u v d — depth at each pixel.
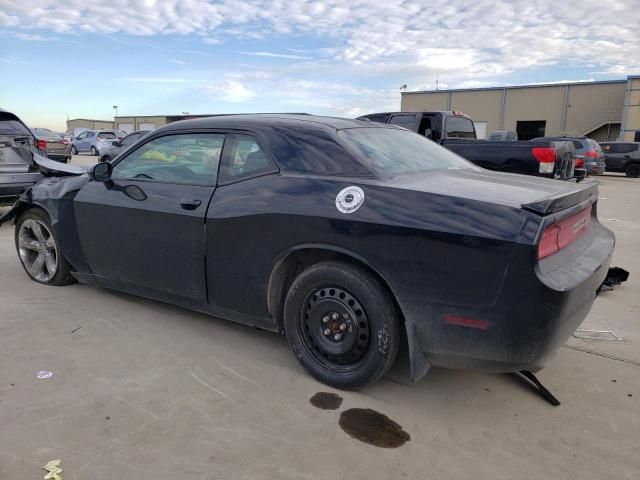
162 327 3.87
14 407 2.75
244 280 3.25
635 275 5.65
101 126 70.06
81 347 3.50
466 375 3.28
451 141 8.98
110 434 2.54
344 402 2.91
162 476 2.25
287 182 3.08
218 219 3.27
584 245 3.02
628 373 3.35
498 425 2.75
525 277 2.37
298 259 3.19
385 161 3.13
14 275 5.09
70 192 4.23
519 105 44.00
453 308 2.55
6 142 7.82
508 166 8.34
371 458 2.43
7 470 2.26
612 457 2.49
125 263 3.93
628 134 35.25
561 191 2.83
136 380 3.08
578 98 41.53
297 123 3.31
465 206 2.55
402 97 49.09
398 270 2.65
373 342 2.84
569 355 3.60
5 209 8.84
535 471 2.38
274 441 2.53
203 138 3.55
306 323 3.12
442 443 2.57
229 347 3.57
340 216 2.80
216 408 2.80
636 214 10.55
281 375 3.19
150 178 3.78
